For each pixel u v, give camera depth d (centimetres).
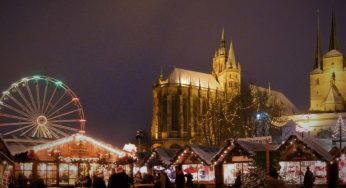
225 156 6047
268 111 14375
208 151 6681
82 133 5909
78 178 5550
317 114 18088
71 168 6494
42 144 5569
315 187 5072
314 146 5622
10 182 4478
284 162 5719
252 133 13888
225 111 14650
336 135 8544
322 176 5628
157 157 7056
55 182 6284
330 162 5434
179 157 6588
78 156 5806
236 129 14138
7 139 5841
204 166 6419
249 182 2833
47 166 6228
